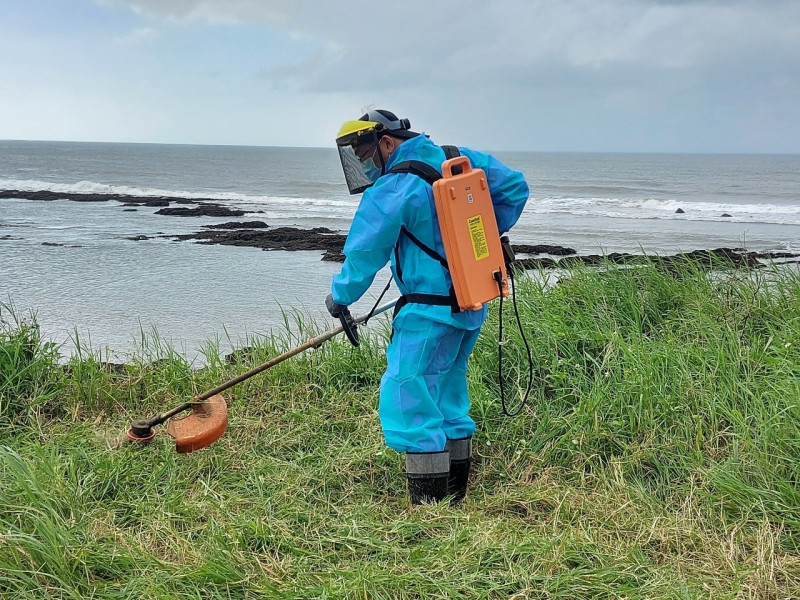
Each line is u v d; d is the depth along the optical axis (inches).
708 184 2176.4
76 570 110.7
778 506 128.8
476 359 196.1
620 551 119.4
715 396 163.3
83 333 321.1
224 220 931.3
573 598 106.9
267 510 134.6
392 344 138.9
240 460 158.7
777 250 669.3
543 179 2443.4
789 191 1823.3
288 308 378.9
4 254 576.4
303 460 157.8
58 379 197.6
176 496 137.7
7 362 193.2
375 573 109.3
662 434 156.3
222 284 455.8
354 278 131.0
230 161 4210.1
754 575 112.3
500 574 111.3
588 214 1120.8
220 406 154.2
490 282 133.0
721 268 250.4
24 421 180.4
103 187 1514.5
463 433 145.8
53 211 1027.3
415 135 135.0
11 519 118.6
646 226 929.5
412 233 131.3
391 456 155.5
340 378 204.1
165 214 1003.9
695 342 195.2
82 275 483.2
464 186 128.1
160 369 210.5
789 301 216.8
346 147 137.6
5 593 103.5
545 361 191.6
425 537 126.9
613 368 181.5
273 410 187.8
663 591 107.5
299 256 598.5
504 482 151.4
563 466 154.6
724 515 130.1
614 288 233.6
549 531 127.6
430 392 137.2
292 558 117.3
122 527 129.4
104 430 175.0
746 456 144.0
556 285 247.3
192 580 108.7
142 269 514.6
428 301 133.3
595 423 159.9
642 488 140.2
